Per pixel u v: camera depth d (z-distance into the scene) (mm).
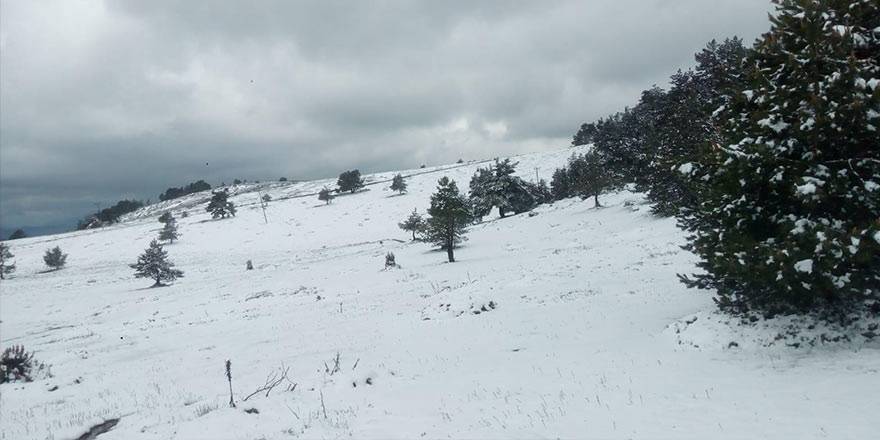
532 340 14641
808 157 9359
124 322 32812
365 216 99000
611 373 10375
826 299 10000
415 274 36156
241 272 57250
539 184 89938
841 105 8766
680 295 16891
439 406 9734
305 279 43969
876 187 8961
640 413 7965
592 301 18547
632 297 18094
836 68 9250
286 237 87812
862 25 10031
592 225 45969
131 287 54094
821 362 8883
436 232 40844
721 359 10070
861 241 8273
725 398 8055
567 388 9820
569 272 25641
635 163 42219
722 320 11383
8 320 39844
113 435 9758
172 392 13875
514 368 11922
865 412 6750
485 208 74938
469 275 31516
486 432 8000
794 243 8984
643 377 9781
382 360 14656
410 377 12367
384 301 27172
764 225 10312
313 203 117875
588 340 13609
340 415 9727
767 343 10062
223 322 27656
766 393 7977
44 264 81312
